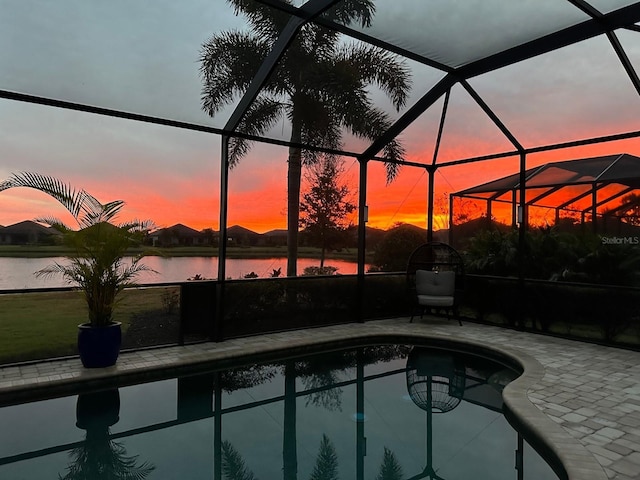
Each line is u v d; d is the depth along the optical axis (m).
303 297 6.66
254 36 5.56
